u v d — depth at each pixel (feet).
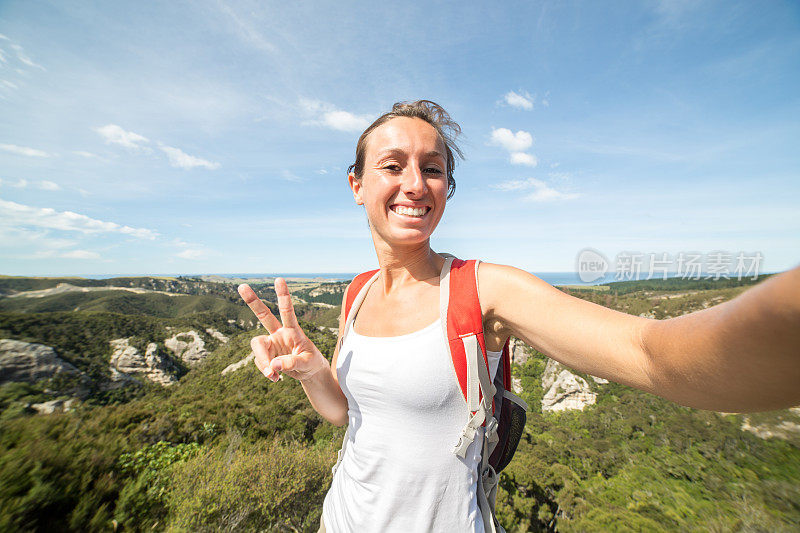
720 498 87.97
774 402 1.62
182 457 25.22
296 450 27.66
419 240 3.90
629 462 115.75
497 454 3.94
